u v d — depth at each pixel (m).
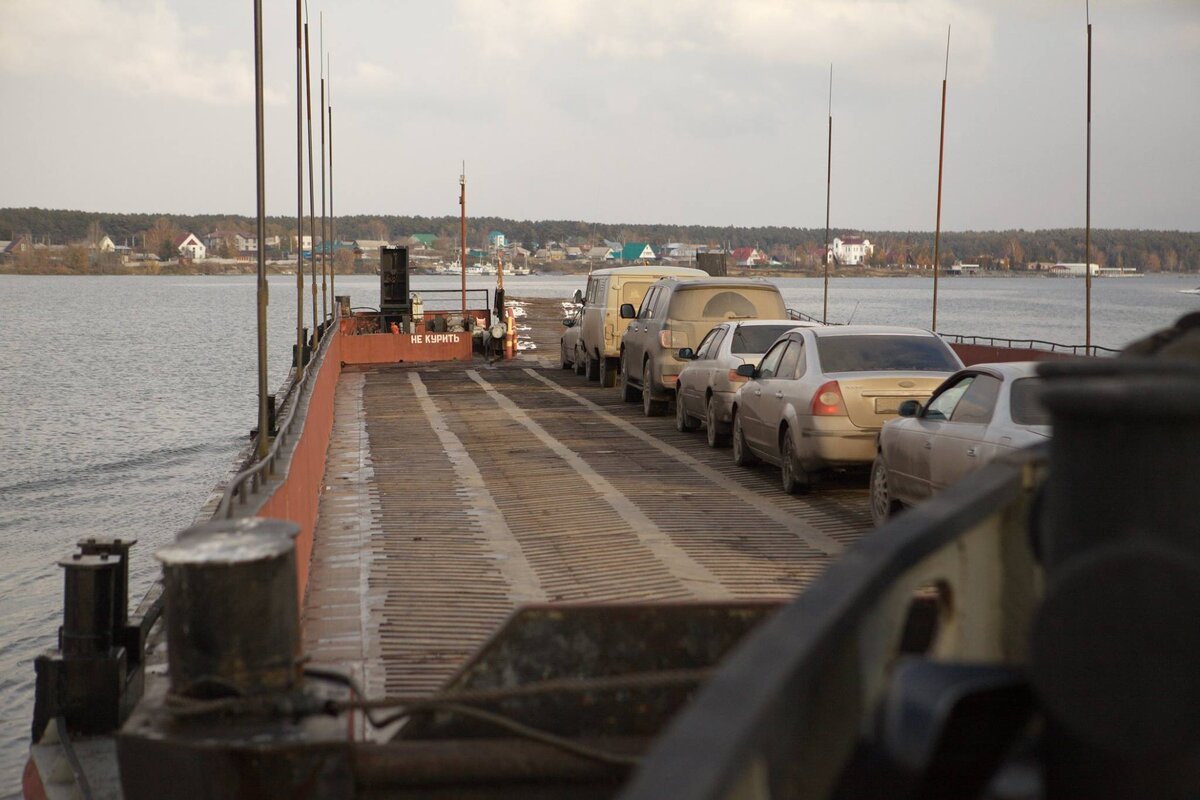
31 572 23.53
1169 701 2.37
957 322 131.62
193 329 110.94
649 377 24.94
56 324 118.75
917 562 3.12
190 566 4.33
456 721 4.91
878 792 2.69
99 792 6.72
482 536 13.07
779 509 14.62
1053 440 2.58
